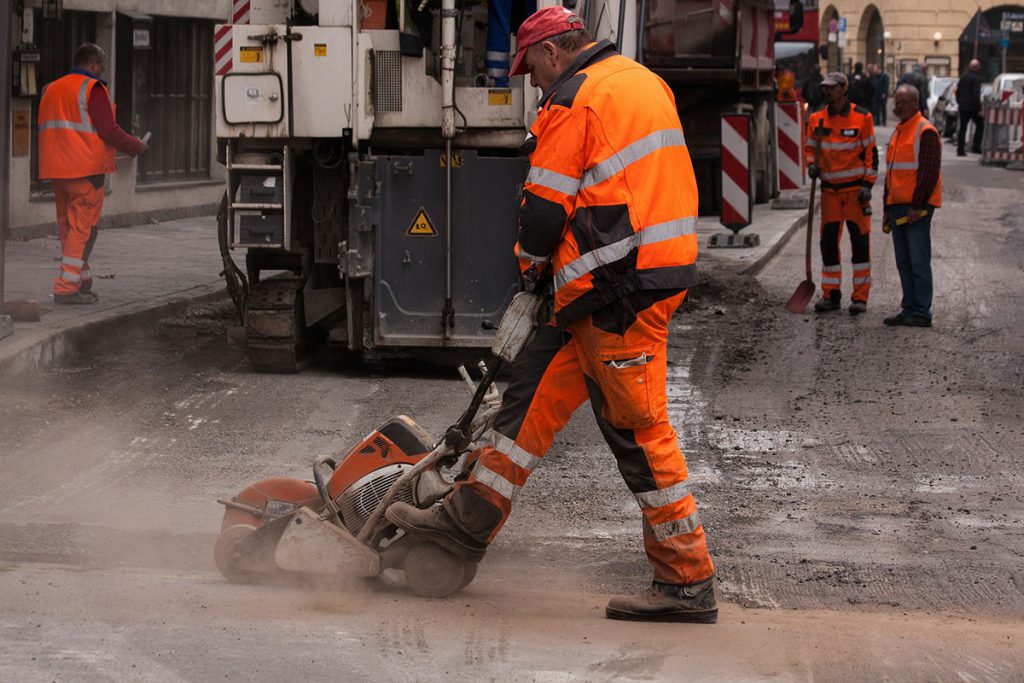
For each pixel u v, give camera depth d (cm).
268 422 1198
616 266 662
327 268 1434
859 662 618
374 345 1390
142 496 955
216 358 1475
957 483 1051
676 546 688
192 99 2894
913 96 1712
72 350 1434
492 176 1364
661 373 684
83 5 2445
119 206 2598
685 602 688
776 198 3341
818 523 938
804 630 676
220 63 1330
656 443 687
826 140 1830
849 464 1104
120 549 830
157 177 2800
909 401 1343
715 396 1357
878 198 3428
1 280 1426
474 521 707
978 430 1226
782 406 1317
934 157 1708
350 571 713
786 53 4766
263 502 761
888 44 8456
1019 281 2134
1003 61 7375
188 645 616
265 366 1410
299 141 1364
